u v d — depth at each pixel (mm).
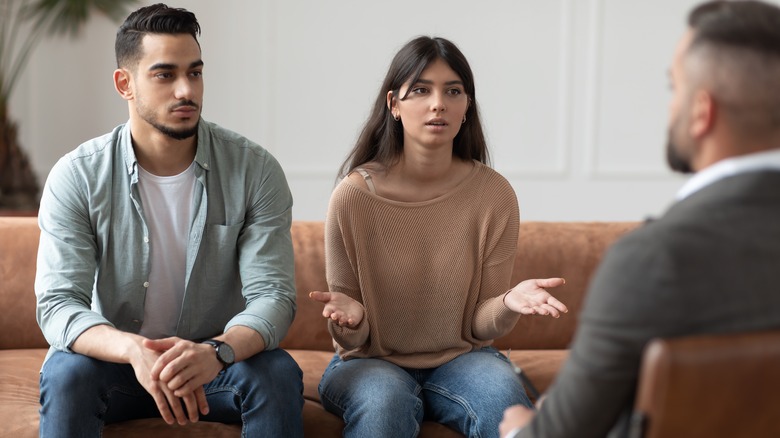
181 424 1789
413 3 5395
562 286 2574
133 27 1934
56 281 1928
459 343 2146
